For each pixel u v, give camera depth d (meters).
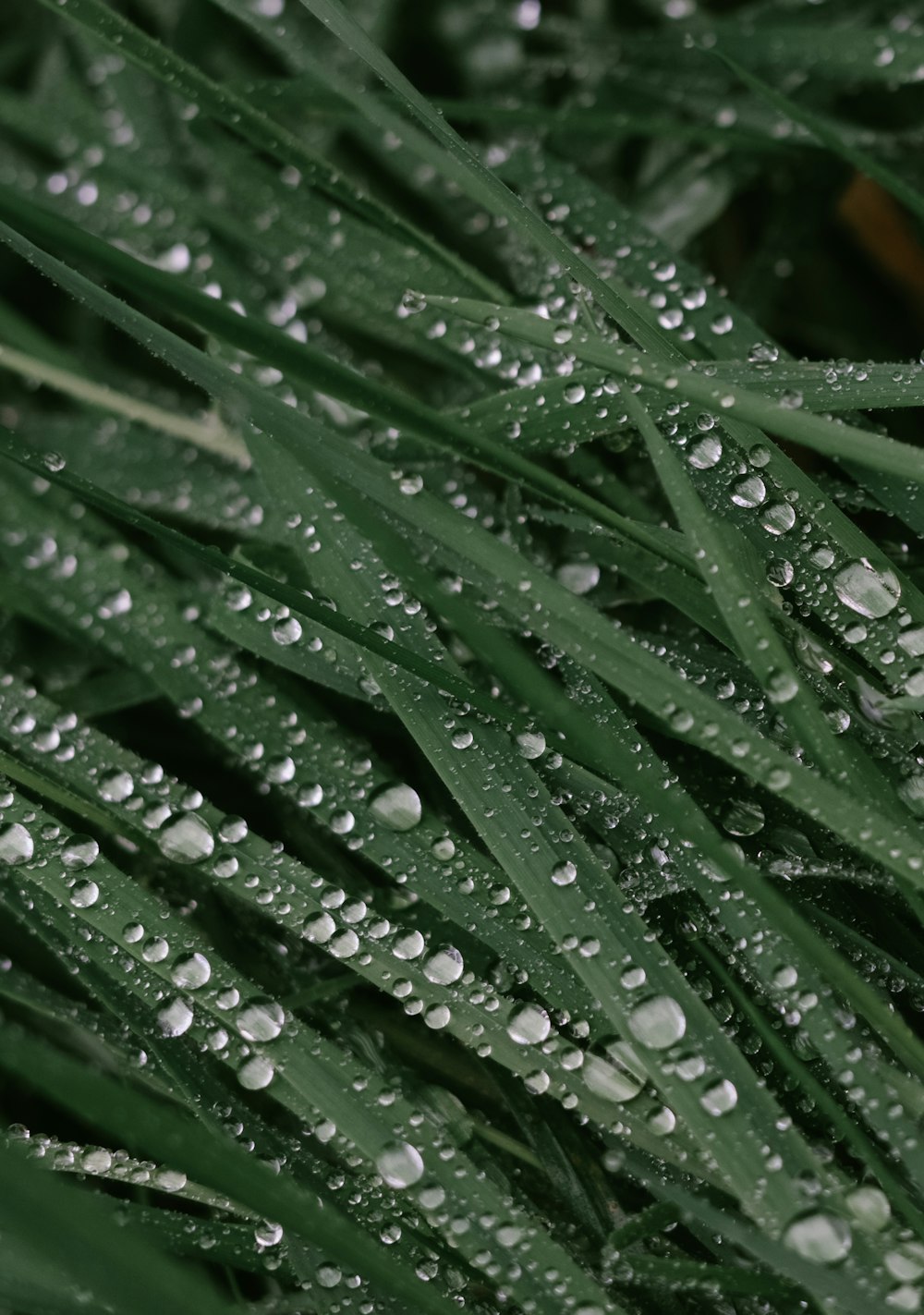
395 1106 0.31
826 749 0.31
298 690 0.34
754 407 0.31
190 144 0.38
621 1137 0.31
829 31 0.36
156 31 0.39
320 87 0.36
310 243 0.36
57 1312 0.31
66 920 0.32
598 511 0.32
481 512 0.34
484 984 0.32
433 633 0.32
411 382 0.37
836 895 0.32
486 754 0.32
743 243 0.37
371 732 0.34
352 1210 0.31
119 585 0.34
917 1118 0.31
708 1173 0.31
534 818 0.32
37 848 0.32
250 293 0.37
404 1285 0.30
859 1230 0.30
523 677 0.32
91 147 0.38
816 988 0.31
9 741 0.33
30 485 0.35
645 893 0.32
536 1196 0.32
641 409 0.32
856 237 0.37
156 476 0.36
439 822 0.32
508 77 0.38
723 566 0.31
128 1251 0.30
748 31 0.37
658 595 0.33
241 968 0.33
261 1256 0.31
